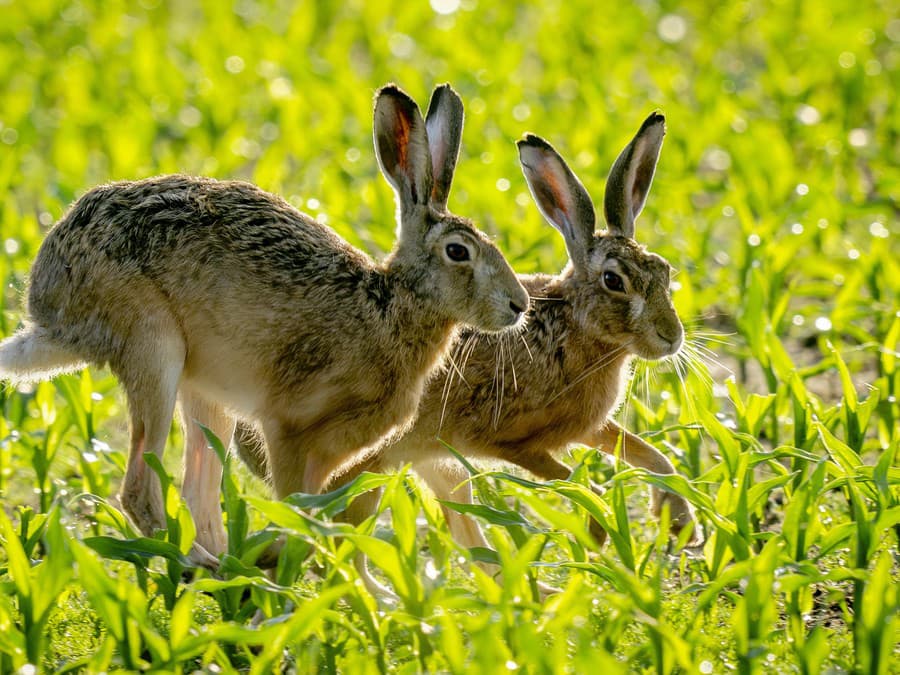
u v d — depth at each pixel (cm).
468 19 3784
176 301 1460
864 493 1405
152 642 1092
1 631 1142
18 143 2780
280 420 1509
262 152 3019
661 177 2673
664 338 1617
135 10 4166
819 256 2483
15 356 1479
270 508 1149
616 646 1187
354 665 1087
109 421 1998
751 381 2144
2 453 1700
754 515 1577
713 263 2592
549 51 3538
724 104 3017
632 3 4047
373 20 3772
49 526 1138
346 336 1492
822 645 1145
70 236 1465
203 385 1522
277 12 4081
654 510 1595
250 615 1288
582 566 1250
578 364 1627
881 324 2105
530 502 1196
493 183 2456
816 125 3016
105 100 3253
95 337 1459
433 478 1653
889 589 1172
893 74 3366
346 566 1159
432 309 1530
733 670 1210
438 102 1570
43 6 3894
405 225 1546
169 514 1330
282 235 1503
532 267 2088
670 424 1911
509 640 1124
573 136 2900
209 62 3353
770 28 3675
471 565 1170
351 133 3081
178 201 1471
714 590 1189
